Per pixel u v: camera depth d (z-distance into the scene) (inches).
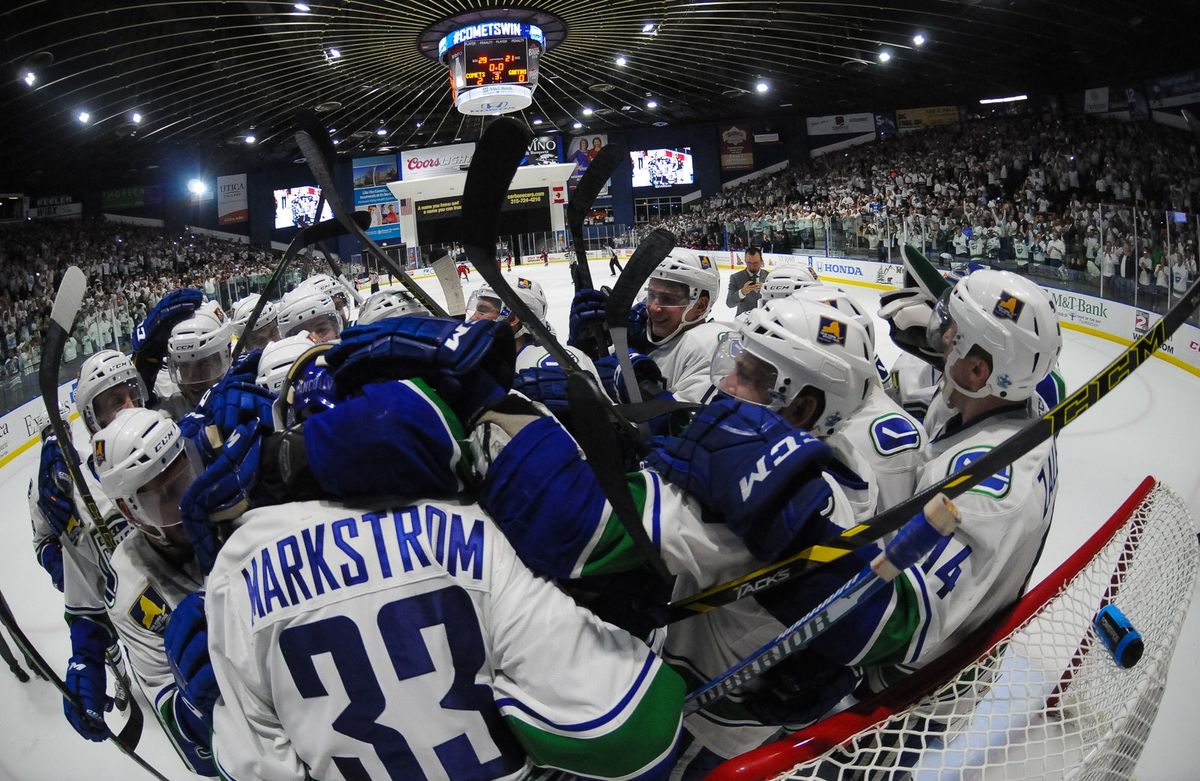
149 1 629.0
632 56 1002.7
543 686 45.5
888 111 1346.0
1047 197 909.8
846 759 51.2
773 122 1439.5
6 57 639.1
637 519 42.8
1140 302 364.8
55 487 104.1
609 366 109.6
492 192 40.1
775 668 57.4
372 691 45.2
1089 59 913.5
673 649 63.0
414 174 1403.8
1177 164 743.7
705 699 54.1
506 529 47.3
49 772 119.3
